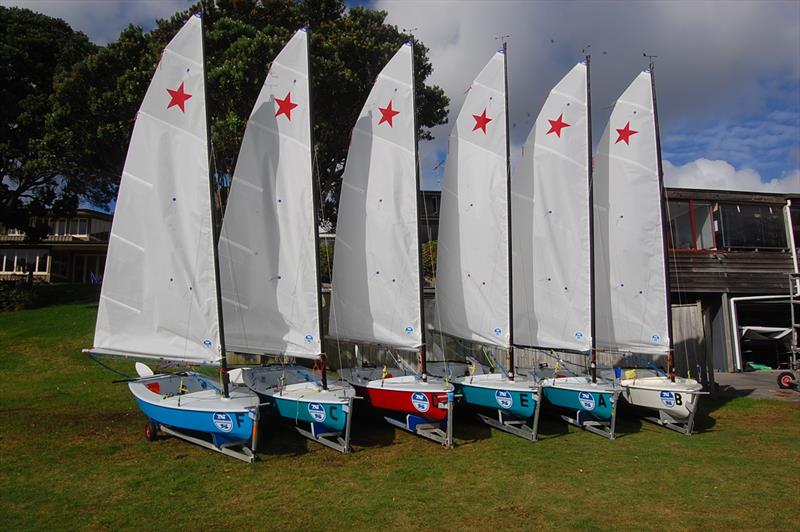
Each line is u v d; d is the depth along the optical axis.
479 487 7.63
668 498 7.33
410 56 11.18
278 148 10.36
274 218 10.29
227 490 7.30
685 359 14.11
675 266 19.58
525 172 12.38
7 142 21.66
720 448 9.77
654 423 11.69
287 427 10.16
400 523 6.41
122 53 18.86
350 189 11.40
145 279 9.40
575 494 7.43
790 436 10.60
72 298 23.22
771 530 6.38
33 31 22.66
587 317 11.68
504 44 11.75
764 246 20.77
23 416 10.45
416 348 10.69
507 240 11.34
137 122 9.48
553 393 11.16
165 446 9.00
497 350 13.88
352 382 10.93
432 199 25.69
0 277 32.06
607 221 12.38
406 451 9.23
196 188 9.35
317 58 17.83
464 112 12.07
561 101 12.10
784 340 20.22
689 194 20.12
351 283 11.30
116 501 6.88
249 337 10.27
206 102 9.39
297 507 6.80
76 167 22.22
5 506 6.67
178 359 9.29
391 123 11.17
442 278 12.21
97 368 14.16
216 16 19.41
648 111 12.15
